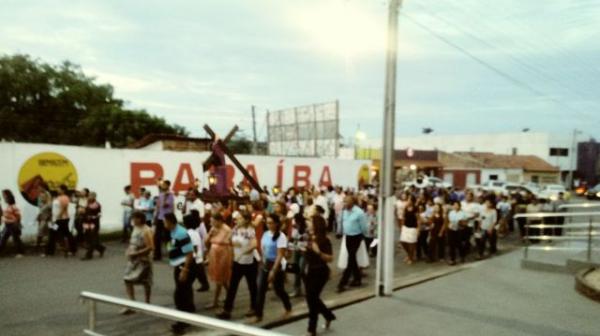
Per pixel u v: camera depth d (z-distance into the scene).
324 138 26.75
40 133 39.06
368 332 6.75
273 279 7.00
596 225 13.18
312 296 6.46
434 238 12.74
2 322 6.82
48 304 7.73
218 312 7.38
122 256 12.05
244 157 20.00
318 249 6.43
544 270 11.51
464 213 12.47
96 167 15.50
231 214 10.98
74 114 41.12
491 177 53.28
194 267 6.89
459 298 8.77
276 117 31.69
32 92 38.53
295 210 10.92
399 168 47.47
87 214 11.70
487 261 12.96
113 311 7.46
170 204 11.95
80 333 6.41
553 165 62.84
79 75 42.22
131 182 16.30
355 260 9.48
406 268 11.88
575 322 7.36
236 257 7.09
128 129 40.56
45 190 12.45
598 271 10.53
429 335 6.67
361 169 24.94
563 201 17.58
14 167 13.88
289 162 21.56
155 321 7.02
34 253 12.28
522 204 21.28
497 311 7.91
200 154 17.92
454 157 52.00
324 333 6.68
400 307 8.11
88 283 9.18
